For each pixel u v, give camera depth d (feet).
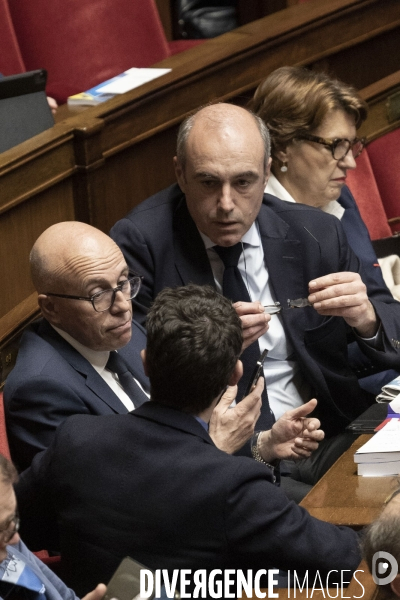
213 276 29.14
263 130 28.60
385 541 15.44
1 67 44.24
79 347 25.11
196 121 27.99
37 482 20.53
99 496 19.35
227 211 27.53
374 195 41.27
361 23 47.75
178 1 58.34
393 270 39.81
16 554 19.26
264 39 42.39
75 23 47.16
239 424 22.67
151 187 38.93
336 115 32.78
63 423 20.57
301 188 33.60
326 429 30.12
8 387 24.12
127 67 47.83
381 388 29.45
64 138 33.96
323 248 30.32
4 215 31.48
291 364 29.86
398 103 43.75
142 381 26.63
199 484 18.85
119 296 24.80
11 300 32.09
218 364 19.47
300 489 27.71
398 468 22.57
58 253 24.58
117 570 17.16
